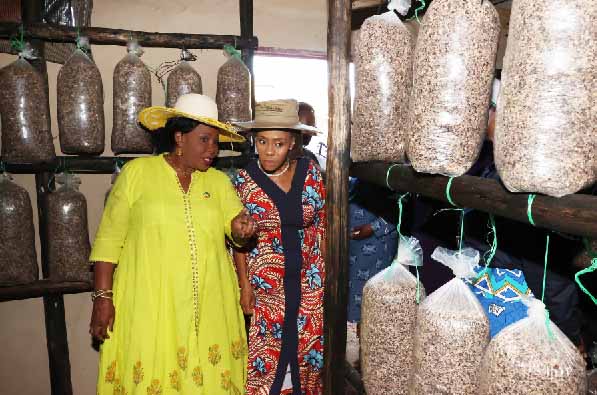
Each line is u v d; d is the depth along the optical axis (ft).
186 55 8.05
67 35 7.27
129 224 5.73
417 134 3.72
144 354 5.44
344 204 4.95
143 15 8.49
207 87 9.05
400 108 4.51
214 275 5.82
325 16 10.11
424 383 4.14
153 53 8.56
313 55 10.07
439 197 3.84
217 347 5.84
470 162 3.62
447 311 4.12
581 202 2.64
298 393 6.32
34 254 7.45
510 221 4.89
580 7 2.72
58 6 7.59
